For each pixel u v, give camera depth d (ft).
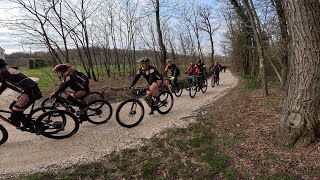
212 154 15.26
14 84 16.57
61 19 41.86
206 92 43.21
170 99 27.04
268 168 12.91
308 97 13.88
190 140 17.60
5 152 16.81
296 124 14.24
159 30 54.75
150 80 23.81
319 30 13.33
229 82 66.44
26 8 37.58
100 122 22.50
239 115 23.77
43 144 18.07
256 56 98.07
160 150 16.46
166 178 13.10
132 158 15.52
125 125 21.40
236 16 66.95
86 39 49.01
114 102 33.78
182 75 69.51
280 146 14.78
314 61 13.50
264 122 20.15
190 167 13.99
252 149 15.17
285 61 42.39
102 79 53.06
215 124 21.35
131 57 59.06
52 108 19.10
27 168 14.64
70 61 55.06
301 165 12.62
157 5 53.62
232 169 13.25
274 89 45.11
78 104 21.08
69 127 21.11
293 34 13.94
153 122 23.16
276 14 43.96
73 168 14.53
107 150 16.84
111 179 13.30
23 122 17.24
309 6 13.15
